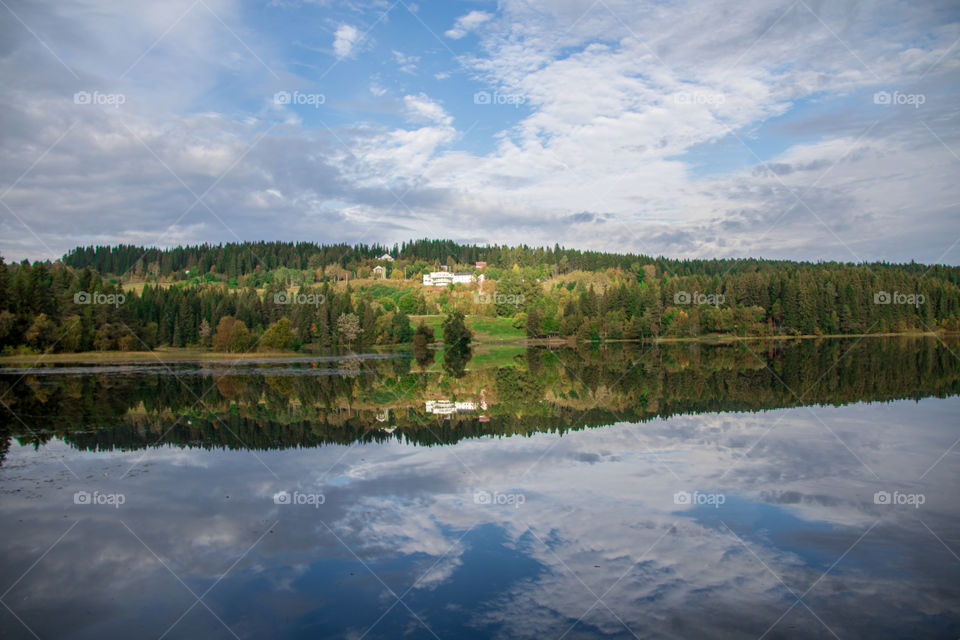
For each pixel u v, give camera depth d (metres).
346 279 192.62
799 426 26.86
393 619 10.16
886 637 9.43
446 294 170.62
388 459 21.53
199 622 10.18
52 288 86.69
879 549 12.89
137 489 17.91
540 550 13.03
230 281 186.75
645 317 126.12
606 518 14.99
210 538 13.97
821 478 18.34
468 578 11.74
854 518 14.81
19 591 11.41
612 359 81.00
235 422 30.14
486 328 139.50
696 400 36.12
